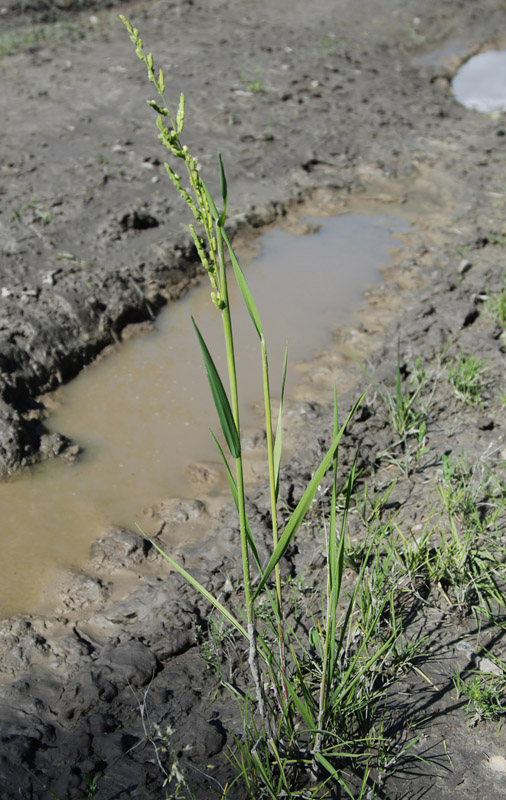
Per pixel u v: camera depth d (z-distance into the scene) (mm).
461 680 2852
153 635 3104
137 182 6742
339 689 2555
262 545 3514
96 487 4020
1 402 4215
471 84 11016
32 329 4758
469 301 5492
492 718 2715
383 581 3131
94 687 2857
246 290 2033
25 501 3922
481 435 4203
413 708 2758
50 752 2645
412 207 7109
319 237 6539
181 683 2924
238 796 2479
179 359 5031
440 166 7852
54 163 6891
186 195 1921
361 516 3555
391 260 6234
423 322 5227
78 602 3375
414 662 2930
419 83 10406
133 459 4215
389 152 8031
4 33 10414
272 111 8562
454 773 2555
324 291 5789
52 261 5473
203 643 3070
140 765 2588
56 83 8789
